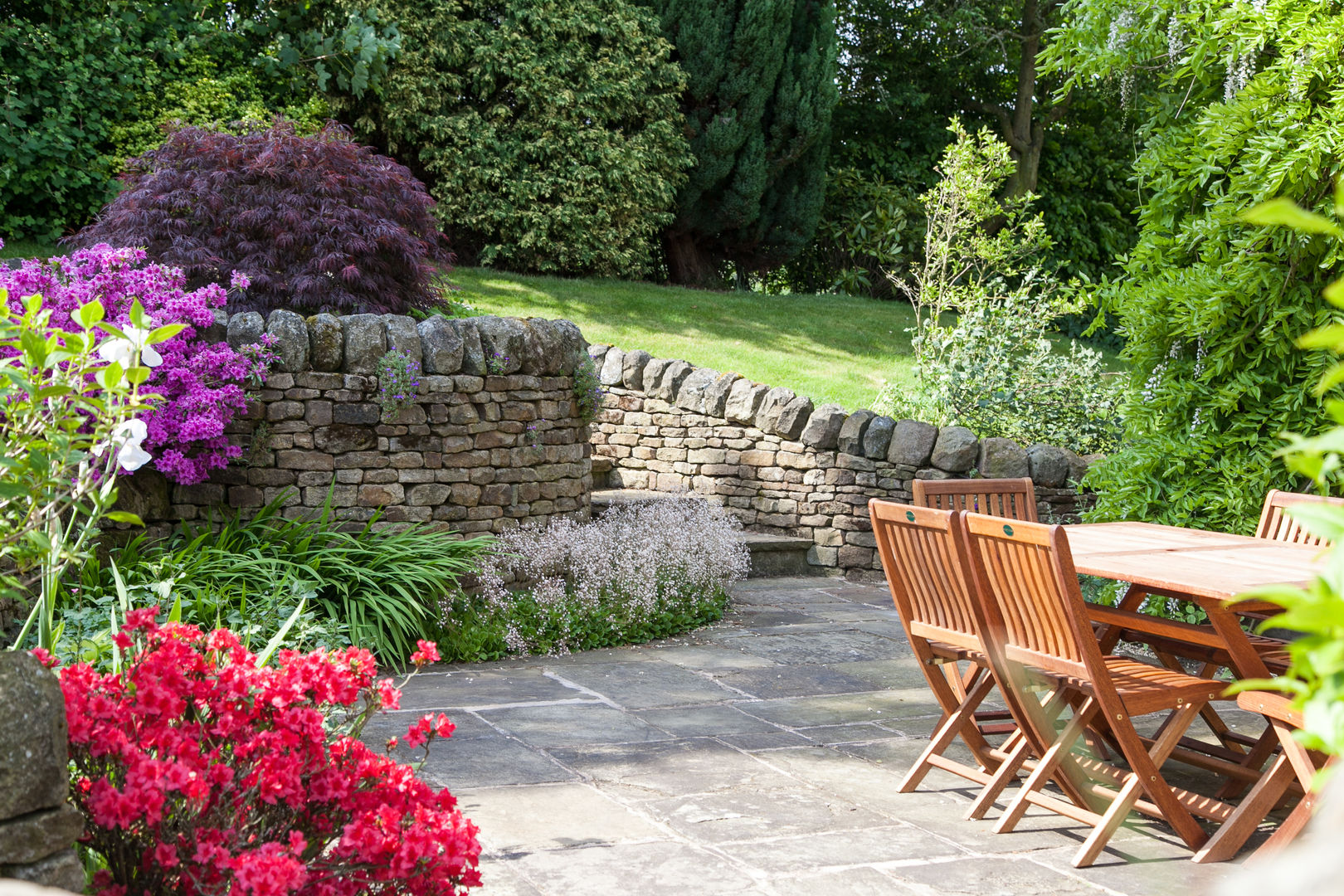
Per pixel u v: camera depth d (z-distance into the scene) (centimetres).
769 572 830
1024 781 416
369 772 243
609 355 946
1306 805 321
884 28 1683
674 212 1350
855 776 404
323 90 1135
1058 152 1748
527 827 339
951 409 872
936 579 392
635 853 322
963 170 975
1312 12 535
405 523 619
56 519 246
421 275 738
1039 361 880
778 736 448
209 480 576
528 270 1252
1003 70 1772
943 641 391
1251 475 564
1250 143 545
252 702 239
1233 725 477
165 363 542
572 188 1209
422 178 1265
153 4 1062
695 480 902
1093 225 1762
